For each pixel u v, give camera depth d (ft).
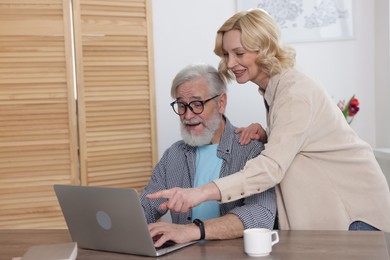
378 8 9.64
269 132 6.54
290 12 9.72
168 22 9.64
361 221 6.50
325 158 6.38
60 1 9.05
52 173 9.16
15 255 5.18
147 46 9.49
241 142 6.85
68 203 5.31
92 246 5.42
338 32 9.81
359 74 9.91
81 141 9.18
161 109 9.72
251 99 9.75
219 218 5.65
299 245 5.14
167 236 5.26
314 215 6.39
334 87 9.89
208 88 6.79
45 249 4.97
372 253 4.79
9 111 8.97
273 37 6.40
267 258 4.76
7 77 8.94
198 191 5.38
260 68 6.57
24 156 9.05
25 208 9.08
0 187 8.99
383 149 9.33
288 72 6.40
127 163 9.48
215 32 9.74
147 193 7.02
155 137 9.60
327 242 5.21
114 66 9.33
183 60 9.71
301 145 6.31
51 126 9.12
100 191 4.94
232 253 4.98
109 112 9.33
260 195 6.12
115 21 9.30
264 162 5.77
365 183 6.46
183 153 7.12
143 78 9.52
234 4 9.75
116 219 4.99
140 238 4.95
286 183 6.42
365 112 9.96
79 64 9.11
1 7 8.87
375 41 9.82
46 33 9.02
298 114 6.03
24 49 8.96
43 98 9.06
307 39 9.75
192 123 6.79
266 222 5.85
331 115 6.36
